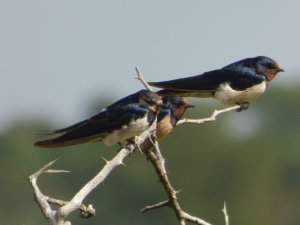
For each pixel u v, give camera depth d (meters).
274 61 13.09
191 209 34.94
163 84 12.55
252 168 36.12
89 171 33.94
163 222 34.56
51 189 34.00
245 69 12.88
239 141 36.62
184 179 35.03
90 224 32.81
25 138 34.97
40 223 31.98
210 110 36.56
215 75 12.81
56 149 33.88
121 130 11.32
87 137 11.20
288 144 37.81
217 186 35.19
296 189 36.25
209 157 35.53
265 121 38.25
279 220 35.84
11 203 32.81
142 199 34.28
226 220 9.12
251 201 35.69
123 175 34.31
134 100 11.48
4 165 34.06
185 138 35.62
